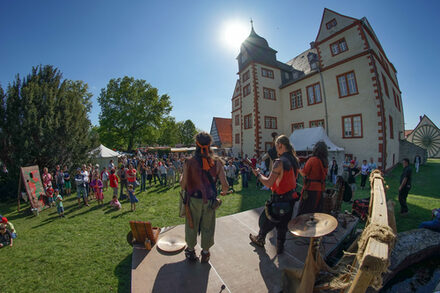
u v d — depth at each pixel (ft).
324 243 11.25
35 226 23.00
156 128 121.39
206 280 8.52
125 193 34.83
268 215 9.74
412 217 21.48
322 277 6.54
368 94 52.29
